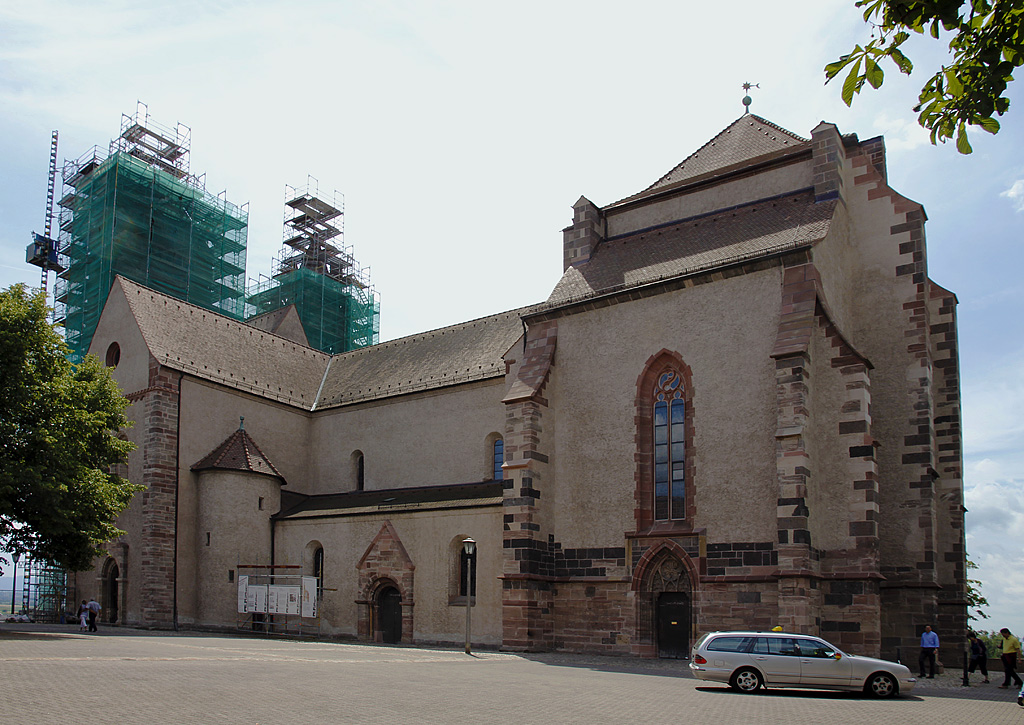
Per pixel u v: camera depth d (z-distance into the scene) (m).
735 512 33.34
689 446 35.16
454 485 47.09
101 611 46.75
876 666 22.98
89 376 38.44
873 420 35.94
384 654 31.88
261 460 49.19
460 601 40.75
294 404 54.25
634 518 36.03
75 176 71.25
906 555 34.03
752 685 23.09
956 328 39.94
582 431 38.38
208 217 70.12
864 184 38.19
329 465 53.72
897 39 8.37
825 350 33.06
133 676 19.23
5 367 33.84
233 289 71.75
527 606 36.22
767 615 31.78
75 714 13.74
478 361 49.34
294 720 14.27
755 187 40.12
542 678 24.28
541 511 37.81
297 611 42.91
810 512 31.22
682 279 36.31
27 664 20.56
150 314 49.81
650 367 37.03
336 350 77.38
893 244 37.03
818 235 34.81
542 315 40.56
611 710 17.44
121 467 46.53
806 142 41.34
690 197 41.97
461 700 18.00
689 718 16.61
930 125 8.77
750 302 34.78
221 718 14.11
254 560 47.41
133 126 73.56
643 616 35.00
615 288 39.16
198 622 45.56
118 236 63.25
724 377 34.78
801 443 31.16
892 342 36.25
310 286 76.81
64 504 33.34
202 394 48.66
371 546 43.91
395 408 51.44
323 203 83.75
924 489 34.25
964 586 37.28
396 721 14.69
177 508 46.09
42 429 33.53
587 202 43.62
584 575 36.88
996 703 22.38
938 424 39.31
